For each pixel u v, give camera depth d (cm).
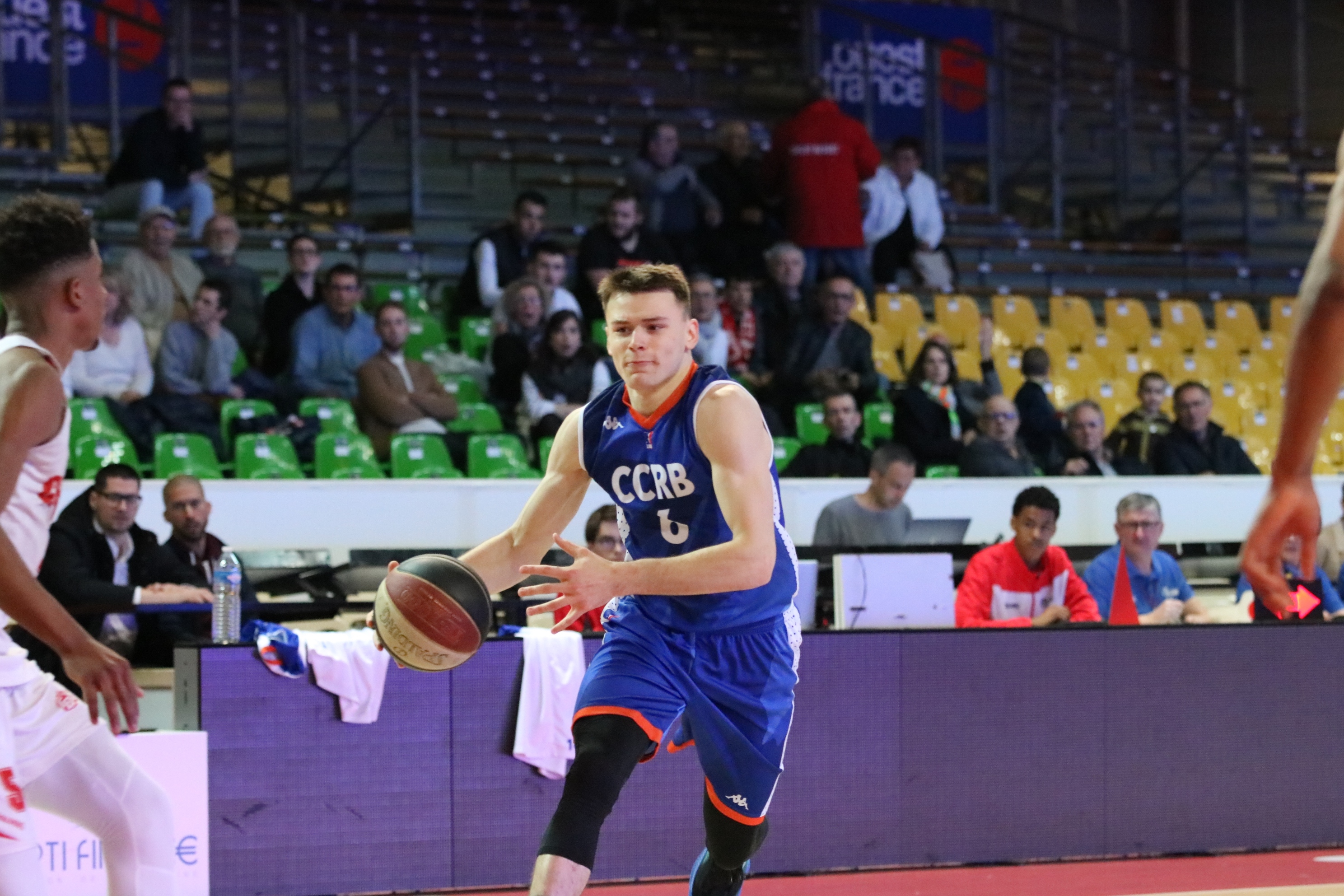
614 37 2933
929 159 2745
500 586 640
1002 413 1656
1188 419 1745
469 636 567
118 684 510
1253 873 940
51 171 2255
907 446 1692
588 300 1875
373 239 2209
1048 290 2502
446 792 901
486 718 909
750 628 627
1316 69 3256
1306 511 245
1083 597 1159
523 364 1702
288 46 2467
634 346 596
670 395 610
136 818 565
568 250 2170
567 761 916
